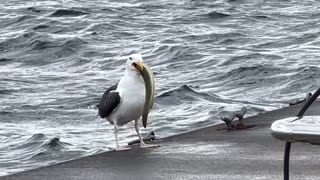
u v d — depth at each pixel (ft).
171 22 125.90
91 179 26.35
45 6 146.10
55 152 41.29
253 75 72.33
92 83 73.82
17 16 131.34
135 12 138.82
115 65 87.15
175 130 45.42
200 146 30.83
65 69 85.81
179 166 27.68
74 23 123.75
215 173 26.53
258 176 25.96
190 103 57.47
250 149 29.91
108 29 116.26
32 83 74.59
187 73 77.51
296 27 116.47
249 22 125.39
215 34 108.99
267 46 96.89
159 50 94.07
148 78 30.22
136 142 32.63
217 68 79.05
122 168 27.73
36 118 54.95
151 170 27.30
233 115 34.47
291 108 39.09
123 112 30.68
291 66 75.56
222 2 153.28
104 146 41.65
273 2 154.10
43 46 101.04
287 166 19.34
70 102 61.87
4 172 37.29
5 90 70.03
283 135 17.78
